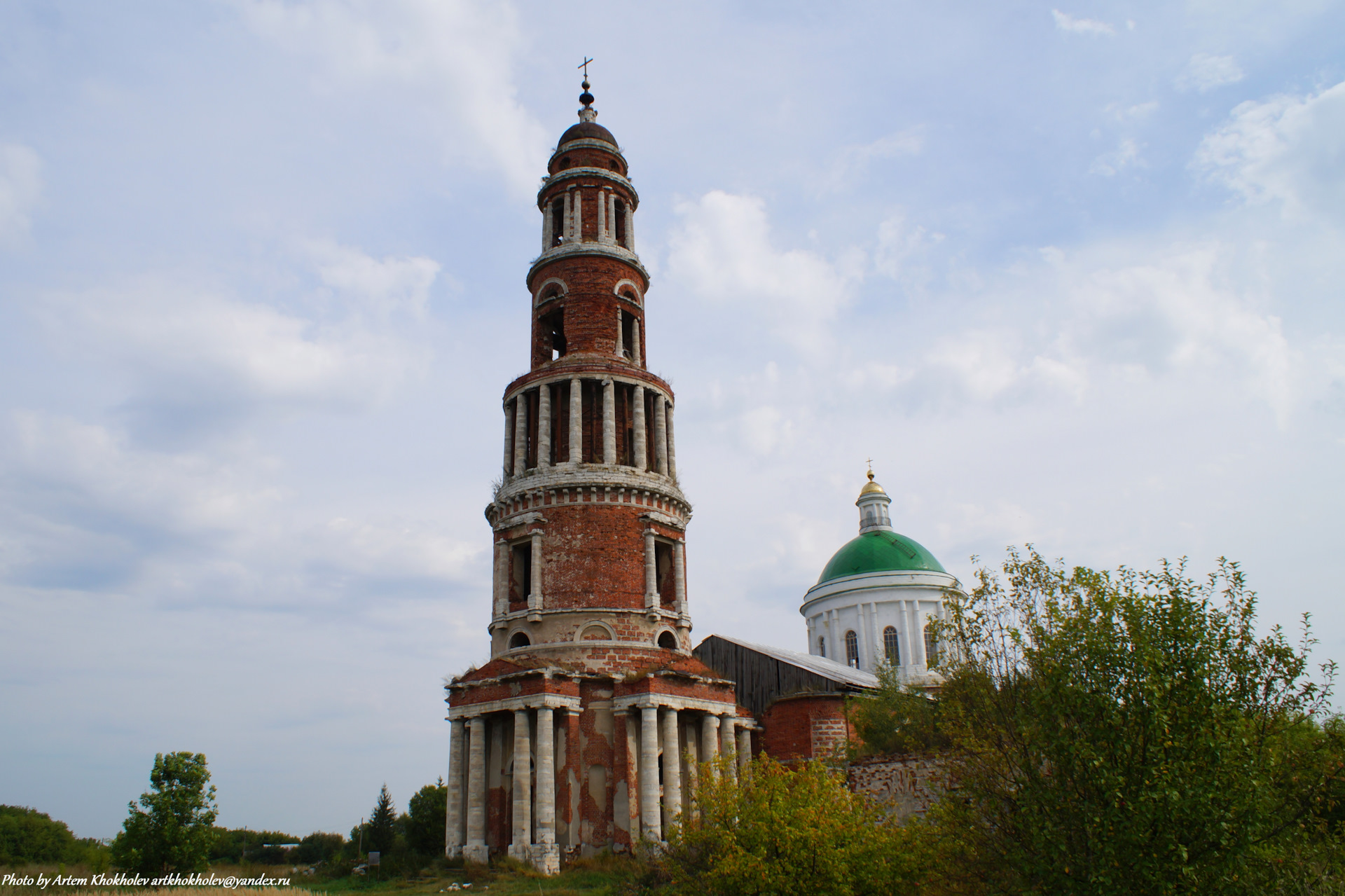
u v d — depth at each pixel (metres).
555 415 53.25
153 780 42.69
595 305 54.41
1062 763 20.78
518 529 49.47
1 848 62.34
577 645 45.78
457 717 45.44
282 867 59.75
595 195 57.16
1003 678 23.02
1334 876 20.05
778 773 26.95
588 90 62.09
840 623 91.88
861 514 99.81
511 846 41.59
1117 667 20.69
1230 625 20.81
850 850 24.62
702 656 65.62
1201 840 19.06
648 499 50.16
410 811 80.56
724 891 24.89
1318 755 19.89
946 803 24.11
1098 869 19.48
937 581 89.38
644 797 41.88
